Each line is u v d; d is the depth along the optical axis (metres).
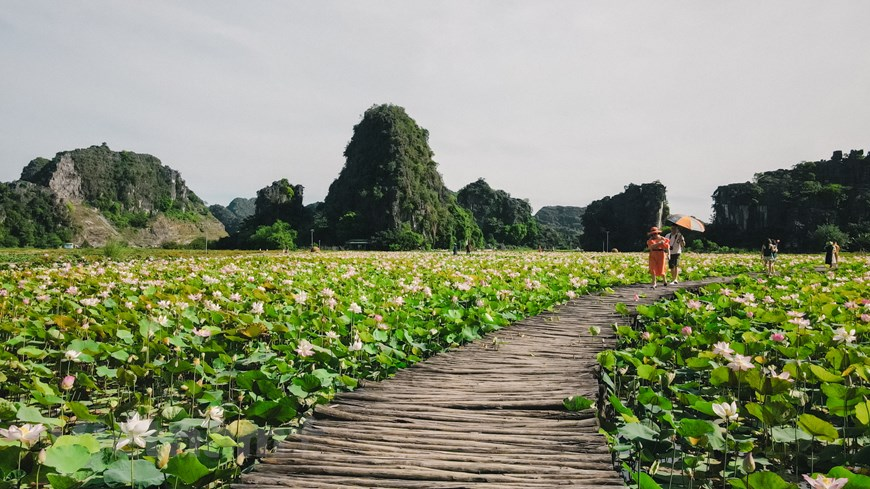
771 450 3.87
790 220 105.00
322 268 17.30
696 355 5.80
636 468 3.84
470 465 3.43
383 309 7.98
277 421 3.91
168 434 3.90
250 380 4.38
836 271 18.77
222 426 3.84
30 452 3.02
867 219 99.00
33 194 130.88
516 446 3.77
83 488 3.01
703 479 3.68
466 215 116.19
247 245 91.06
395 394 4.84
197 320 7.06
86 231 138.00
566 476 3.32
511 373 5.55
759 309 8.06
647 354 5.55
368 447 3.71
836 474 2.71
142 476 3.02
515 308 9.48
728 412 3.44
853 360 4.70
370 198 93.81
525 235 140.12
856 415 3.49
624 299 11.29
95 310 7.34
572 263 22.62
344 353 5.39
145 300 7.70
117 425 3.93
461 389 5.01
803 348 5.37
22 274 13.17
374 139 100.38
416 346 6.43
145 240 154.75
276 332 6.40
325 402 4.55
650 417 4.52
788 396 4.14
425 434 3.96
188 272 15.02
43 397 4.06
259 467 3.42
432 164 109.69
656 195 126.88
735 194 114.88
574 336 7.44
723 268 21.00
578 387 4.98
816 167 114.94
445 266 18.92
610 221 134.00
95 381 5.75
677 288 13.29
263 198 111.38
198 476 2.91
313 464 3.46
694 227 14.81
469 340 7.12
